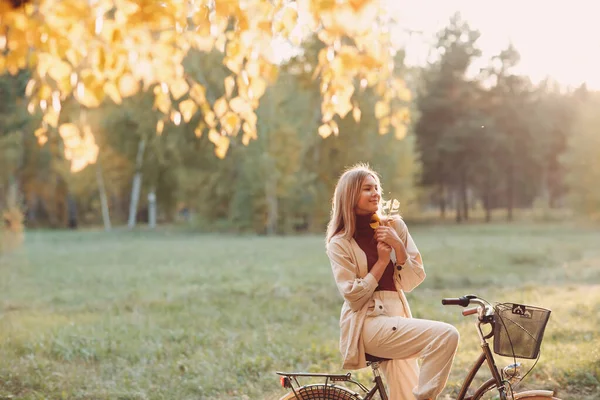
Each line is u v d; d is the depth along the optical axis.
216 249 30.61
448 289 15.51
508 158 76.00
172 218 74.31
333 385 4.06
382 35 5.53
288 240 38.09
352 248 4.17
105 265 23.03
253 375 7.67
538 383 6.92
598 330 9.59
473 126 70.19
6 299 14.88
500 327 3.61
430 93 72.56
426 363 3.87
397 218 4.29
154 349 9.07
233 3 5.16
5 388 7.23
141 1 4.92
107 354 8.91
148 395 6.95
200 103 5.71
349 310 4.12
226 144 5.66
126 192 67.25
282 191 45.66
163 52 5.42
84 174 52.75
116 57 5.30
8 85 20.38
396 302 4.12
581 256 23.95
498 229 53.00
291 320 11.58
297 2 4.85
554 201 95.75
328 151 46.94
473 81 73.94
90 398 6.88
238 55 5.43
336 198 4.25
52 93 5.24
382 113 5.96
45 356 8.85
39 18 4.97
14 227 25.53
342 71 5.47
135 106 48.28
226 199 50.84
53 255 27.73
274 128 45.22
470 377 3.90
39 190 60.34
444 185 79.31
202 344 9.51
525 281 16.81
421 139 72.81
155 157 53.03
